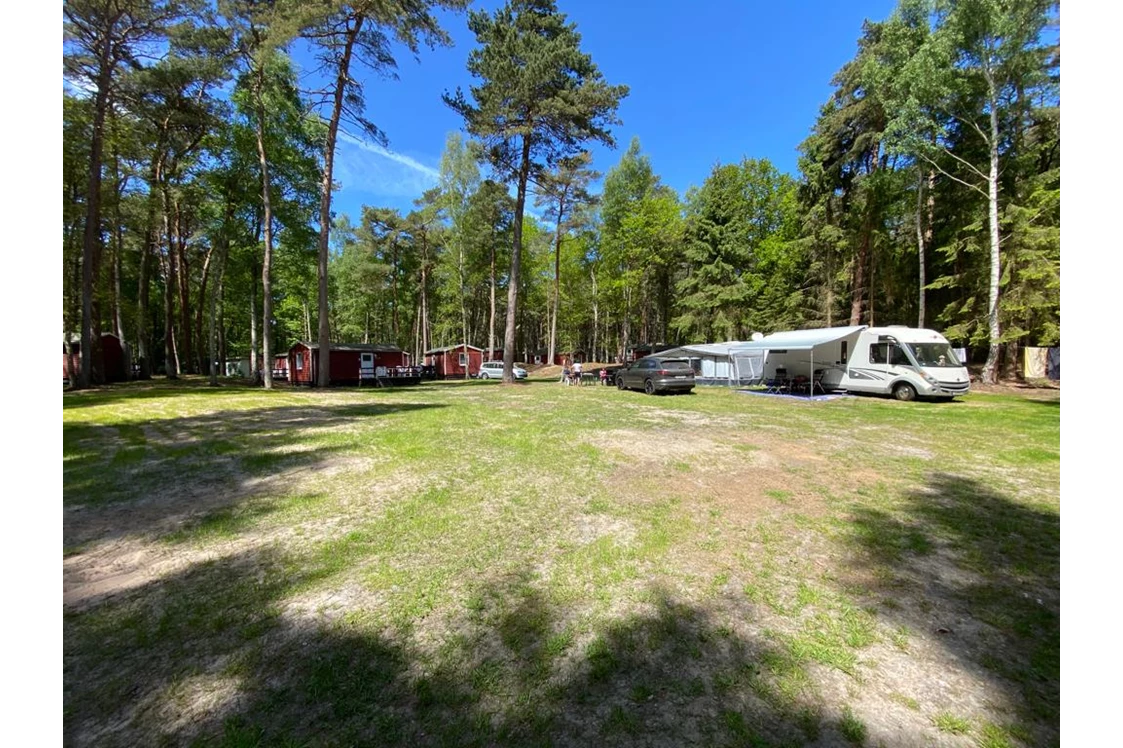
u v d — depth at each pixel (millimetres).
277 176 23578
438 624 2717
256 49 16703
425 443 7527
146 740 1884
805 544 3791
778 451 6906
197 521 4309
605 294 36094
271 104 20875
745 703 2090
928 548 3703
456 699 2115
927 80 16047
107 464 6266
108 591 3086
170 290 25609
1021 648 2463
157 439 7918
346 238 41906
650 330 43375
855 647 2492
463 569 3391
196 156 23625
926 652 2443
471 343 48094
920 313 19016
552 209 31703
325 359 19797
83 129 18344
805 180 24656
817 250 24703
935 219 21312
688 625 2701
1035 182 17453
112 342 25453
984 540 3838
